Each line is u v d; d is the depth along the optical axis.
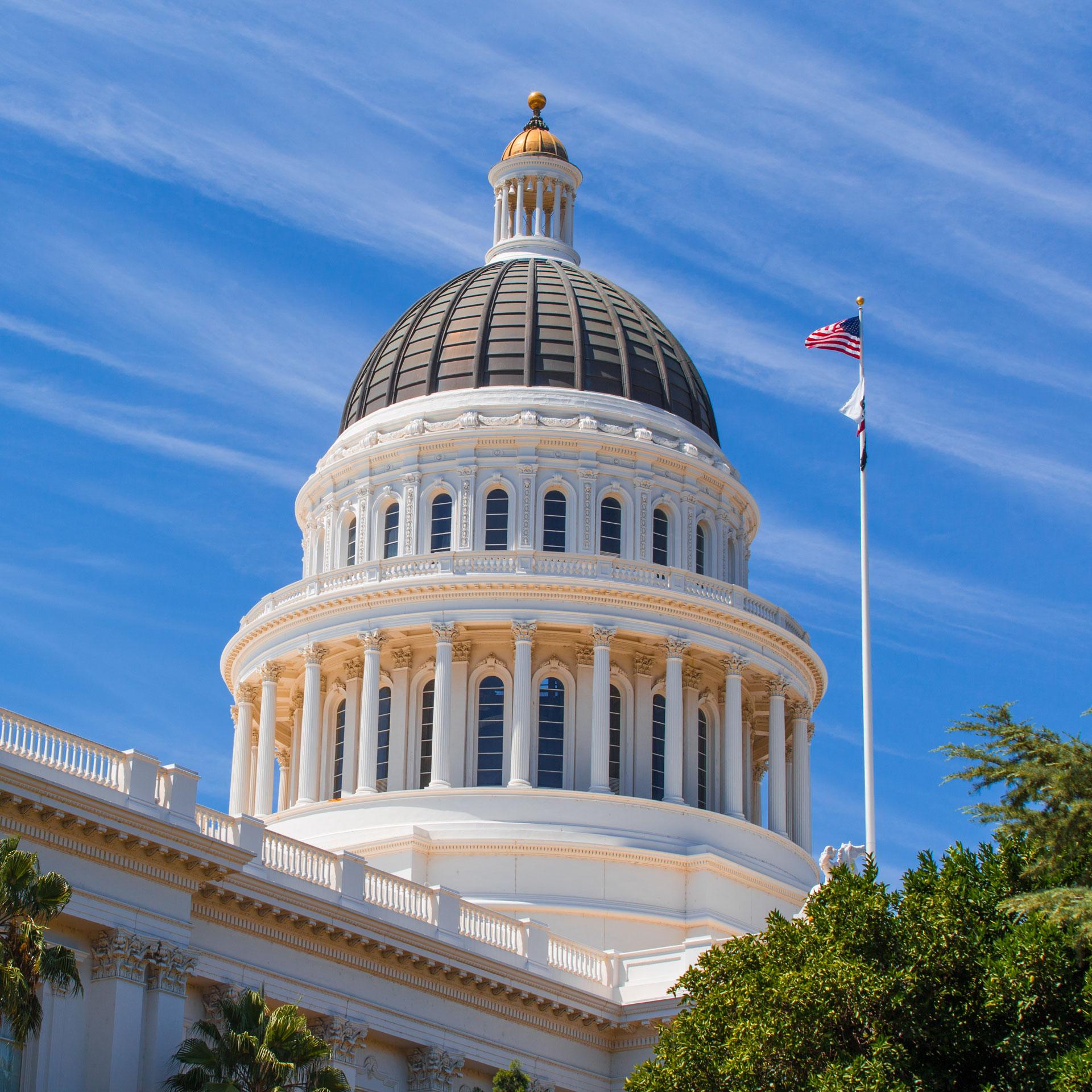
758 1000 57.22
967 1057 55.44
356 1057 64.50
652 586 91.00
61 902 48.41
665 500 95.94
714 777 94.12
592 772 88.69
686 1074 58.50
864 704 73.81
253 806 95.62
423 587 90.38
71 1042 55.59
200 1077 54.38
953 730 57.78
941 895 56.78
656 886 85.31
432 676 92.00
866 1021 55.28
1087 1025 55.09
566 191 110.94
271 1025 54.91
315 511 99.69
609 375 98.62
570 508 94.12
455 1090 67.81
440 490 94.62
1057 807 56.38
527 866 84.62
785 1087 55.69
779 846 91.38
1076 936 54.50
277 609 94.00
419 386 98.69
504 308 100.12
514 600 90.19
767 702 98.06
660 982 74.94
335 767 93.69
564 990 71.62
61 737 57.47
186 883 58.91
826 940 57.09
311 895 62.84
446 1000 68.19
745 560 100.94
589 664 91.50
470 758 90.12
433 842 84.88
